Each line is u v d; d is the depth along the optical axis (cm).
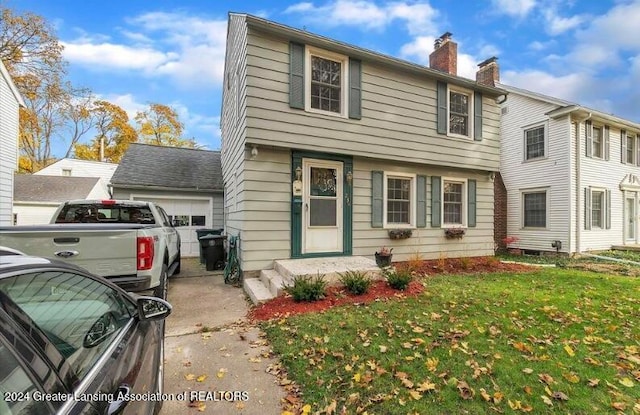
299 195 671
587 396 252
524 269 816
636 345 343
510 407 236
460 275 712
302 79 655
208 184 1183
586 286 614
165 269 524
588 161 1209
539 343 345
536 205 1270
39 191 1673
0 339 105
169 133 2834
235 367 305
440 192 872
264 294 515
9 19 1798
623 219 1331
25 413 101
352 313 432
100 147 2406
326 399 248
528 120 1295
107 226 373
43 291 144
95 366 146
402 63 752
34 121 2184
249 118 602
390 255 656
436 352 320
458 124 893
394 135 766
